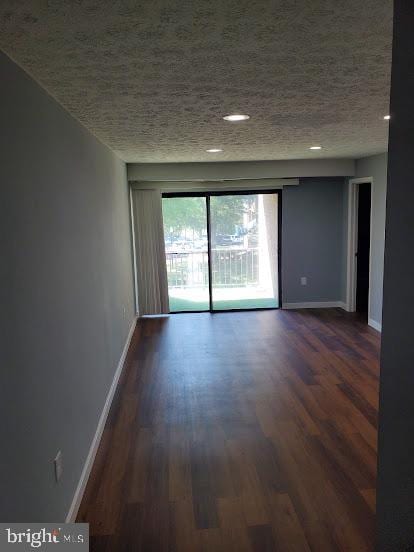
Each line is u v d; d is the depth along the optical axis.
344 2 1.27
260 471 2.78
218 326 6.15
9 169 1.62
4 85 1.60
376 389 3.94
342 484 2.62
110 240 4.19
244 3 1.26
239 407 3.66
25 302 1.73
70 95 2.23
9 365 1.55
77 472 2.51
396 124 1.01
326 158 6.07
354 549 2.13
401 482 1.07
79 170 2.86
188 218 6.95
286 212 6.83
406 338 1.02
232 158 5.55
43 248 2.00
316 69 1.93
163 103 2.50
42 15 1.29
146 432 3.30
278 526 2.30
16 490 1.59
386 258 1.09
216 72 1.94
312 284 7.05
